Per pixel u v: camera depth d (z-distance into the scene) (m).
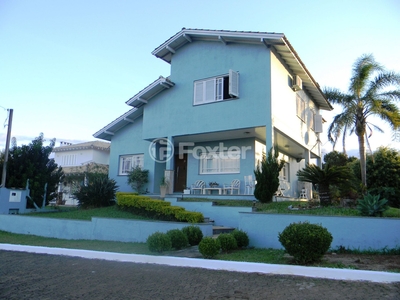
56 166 20.69
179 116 17.34
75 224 13.64
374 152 21.27
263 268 6.99
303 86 19.84
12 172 18.64
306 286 5.92
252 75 15.31
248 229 10.12
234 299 5.41
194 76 17.20
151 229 11.66
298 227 7.57
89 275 7.33
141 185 19.52
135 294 5.89
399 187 20.09
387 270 6.61
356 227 8.83
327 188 12.08
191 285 6.27
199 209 14.36
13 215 16.02
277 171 13.83
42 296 5.99
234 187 17.41
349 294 5.42
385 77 18.62
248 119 15.05
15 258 9.48
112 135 22.30
